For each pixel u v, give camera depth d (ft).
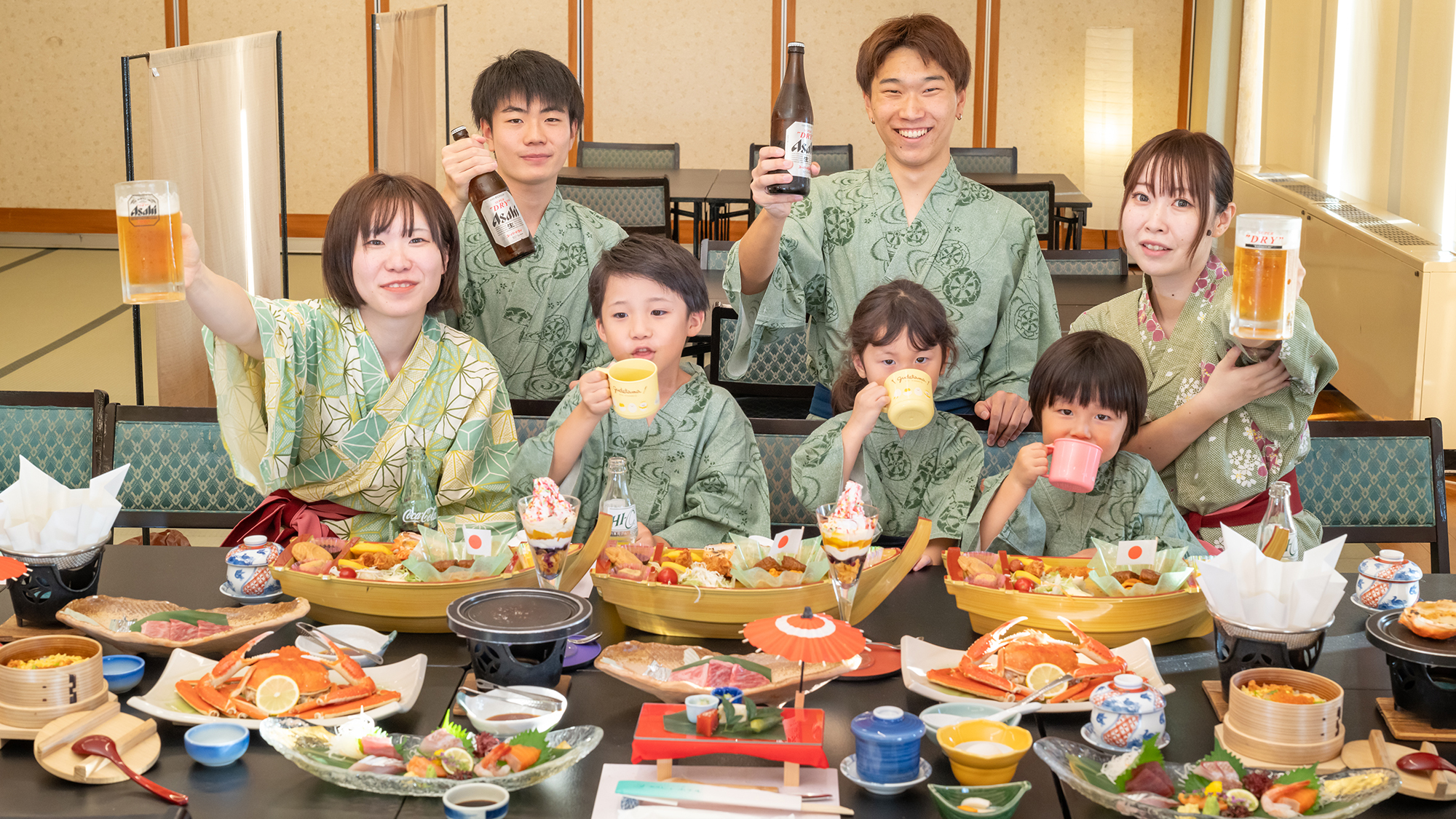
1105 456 5.80
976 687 4.33
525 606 4.39
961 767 3.74
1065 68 30.09
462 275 8.25
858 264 7.55
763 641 4.00
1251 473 6.23
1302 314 5.66
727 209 23.08
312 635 4.48
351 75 29.96
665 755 3.79
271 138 11.34
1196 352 6.27
